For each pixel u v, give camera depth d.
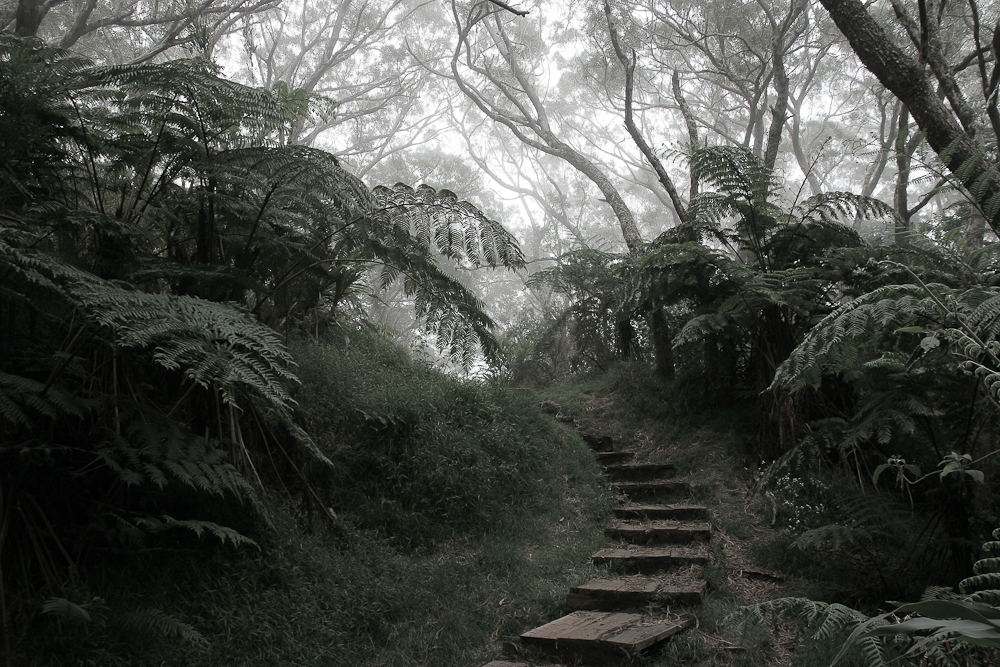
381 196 4.73
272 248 4.55
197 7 10.75
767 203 6.25
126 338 2.85
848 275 5.77
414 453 5.48
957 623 0.92
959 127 5.14
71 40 10.19
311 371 5.75
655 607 4.12
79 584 3.00
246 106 4.25
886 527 4.32
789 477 5.56
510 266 4.65
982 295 3.15
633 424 8.04
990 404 3.43
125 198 4.55
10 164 3.68
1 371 3.04
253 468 4.11
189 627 3.00
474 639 3.93
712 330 6.70
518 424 6.80
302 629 3.54
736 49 12.96
